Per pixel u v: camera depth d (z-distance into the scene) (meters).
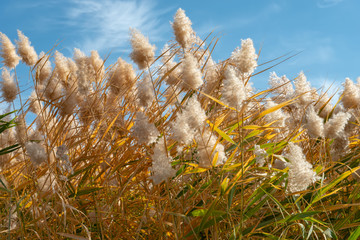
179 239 1.80
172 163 2.21
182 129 1.77
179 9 2.86
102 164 2.65
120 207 2.40
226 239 1.91
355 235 1.59
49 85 2.79
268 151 2.23
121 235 2.17
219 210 1.85
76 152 3.12
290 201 1.94
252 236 1.82
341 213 2.12
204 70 3.10
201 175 2.37
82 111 3.11
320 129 2.26
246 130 2.59
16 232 2.13
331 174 2.44
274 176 1.84
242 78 2.24
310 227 1.72
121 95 3.15
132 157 2.57
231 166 2.05
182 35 2.85
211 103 2.77
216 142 1.85
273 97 3.49
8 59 3.11
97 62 3.36
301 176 1.67
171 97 2.88
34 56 3.20
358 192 2.01
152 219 1.99
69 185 2.44
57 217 2.13
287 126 3.10
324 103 3.16
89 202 2.35
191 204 2.10
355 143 2.70
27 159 2.88
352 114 2.89
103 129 2.96
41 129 2.93
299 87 3.07
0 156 2.88
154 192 2.28
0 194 2.71
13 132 3.21
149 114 3.06
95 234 2.25
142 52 2.55
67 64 3.24
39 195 2.12
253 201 1.84
